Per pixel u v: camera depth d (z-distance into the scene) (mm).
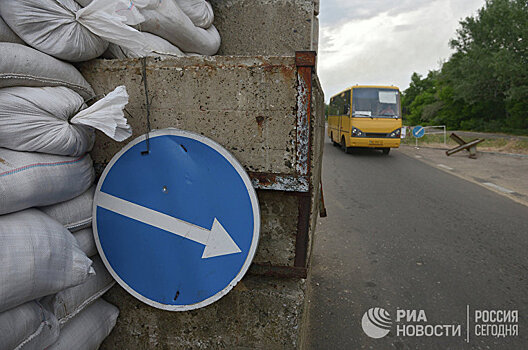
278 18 2600
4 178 1045
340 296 2861
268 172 1376
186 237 1381
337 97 14867
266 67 1291
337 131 14570
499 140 15562
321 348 2238
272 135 1343
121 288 1584
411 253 3734
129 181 1402
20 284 1007
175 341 1579
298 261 1463
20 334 1052
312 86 1279
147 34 1605
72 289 1326
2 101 1082
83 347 1358
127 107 1433
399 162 10633
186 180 1354
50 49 1220
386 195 6270
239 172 1308
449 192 6531
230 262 1356
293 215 1426
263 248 1476
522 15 21812
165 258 1408
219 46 2600
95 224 1443
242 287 1474
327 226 4566
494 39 23719
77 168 1312
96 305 1536
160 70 1378
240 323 1507
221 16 2639
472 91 24953
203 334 1548
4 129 1085
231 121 1361
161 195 1380
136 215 1409
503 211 5293
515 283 3131
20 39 1192
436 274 3275
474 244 3994
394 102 11984
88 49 1315
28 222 1093
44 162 1168
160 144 1362
